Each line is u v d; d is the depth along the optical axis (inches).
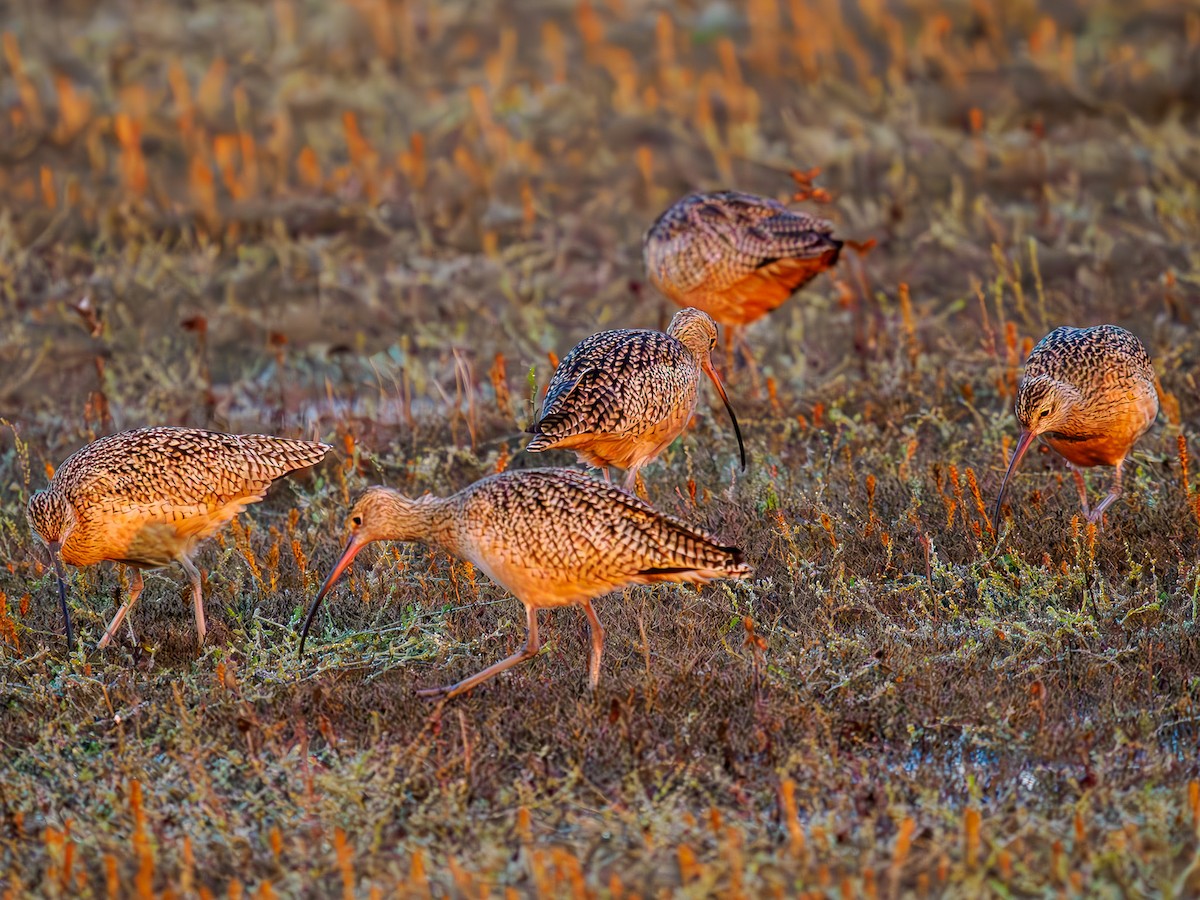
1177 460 505.7
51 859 327.0
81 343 667.4
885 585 442.9
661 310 676.1
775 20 1135.6
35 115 965.2
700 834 330.3
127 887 322.3
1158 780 343.6
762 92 987.3
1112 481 507.2
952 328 657.0
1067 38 992.2
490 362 652.1
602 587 391.9
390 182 839.7
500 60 1040.2
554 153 900.6
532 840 335.0
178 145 932.0
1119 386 465.7
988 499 491.2
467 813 350.6
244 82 1035.3
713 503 502.3
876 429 547.5
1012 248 730.8
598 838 335.0
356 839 340.8
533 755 369.7
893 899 307.1
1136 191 787.4
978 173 822.5
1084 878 311.1
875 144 869.8
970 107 924.6
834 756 363.6
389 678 418.9
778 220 591.5
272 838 328.2
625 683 402.3
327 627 445.7
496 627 438.0
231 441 459.2
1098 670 395.2
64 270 748.6
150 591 483.5
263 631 432.1
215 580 480.4
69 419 604.4
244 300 716.0
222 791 365.7
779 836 338.3
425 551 488.1
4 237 763.4
